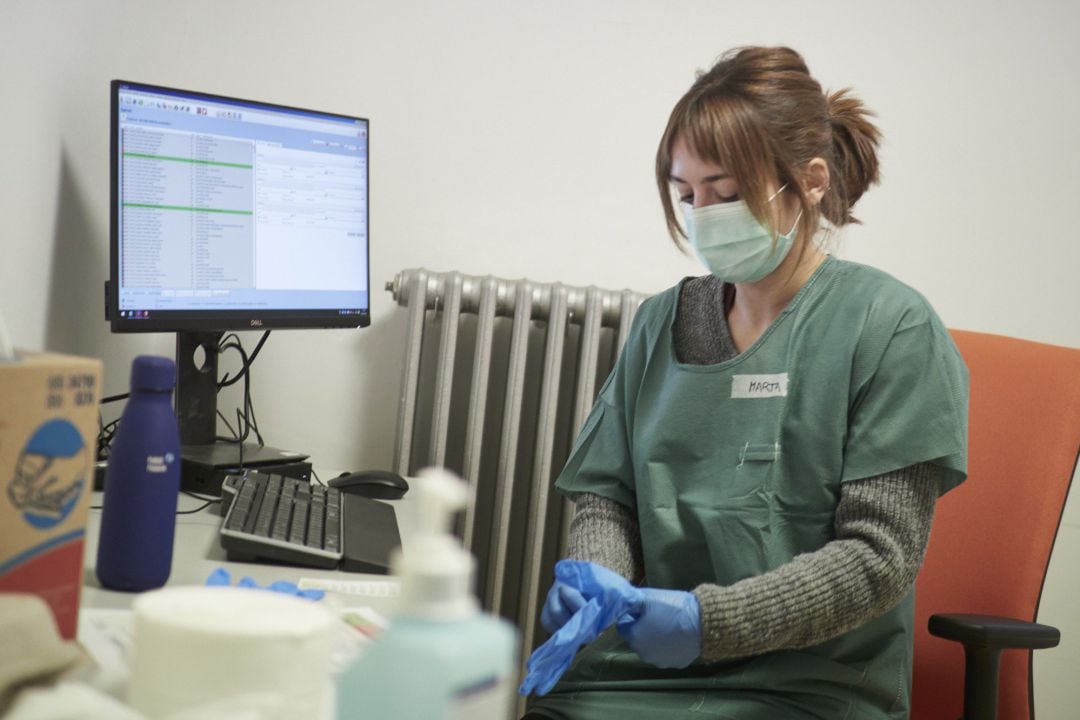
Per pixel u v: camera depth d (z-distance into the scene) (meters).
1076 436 1.46
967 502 1.47
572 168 2.10
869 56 2.19
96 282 1.60
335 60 1.98
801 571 1.13
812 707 1.18
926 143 2.22
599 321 2.00
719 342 1.35
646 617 1.10
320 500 1.28
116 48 1.61
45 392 0.59
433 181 2.05
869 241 2.22
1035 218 2.27
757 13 2.14
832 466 1.23
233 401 1.99
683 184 1.29
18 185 1.25
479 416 1.97
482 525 2.10
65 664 0.50
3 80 1.18
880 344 1.22
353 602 0.92
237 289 1.58
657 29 2.11
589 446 1.46
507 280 2.00
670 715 1.17
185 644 0.49
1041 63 2.25
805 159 1.25
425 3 2.02
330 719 0.55
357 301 1.77
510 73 2.06
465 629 0.42
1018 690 1.40
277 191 1.63
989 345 1.53
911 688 1.34
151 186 1.45
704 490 1.28
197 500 1.33
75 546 0.62
